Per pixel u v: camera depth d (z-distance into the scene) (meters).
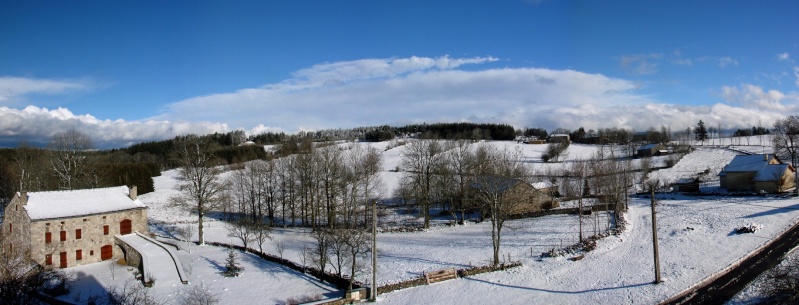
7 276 38.78
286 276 52.09
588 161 124.69
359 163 108.44
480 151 109.50
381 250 62.56
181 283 49.97
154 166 150.62
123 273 56.69
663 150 153.00
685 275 43.34
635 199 88.19
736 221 60.47
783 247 48.62
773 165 84.88
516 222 75.69
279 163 112.00
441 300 42.38
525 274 47.56
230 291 47.41
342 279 47.47
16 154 110.06
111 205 65.69
